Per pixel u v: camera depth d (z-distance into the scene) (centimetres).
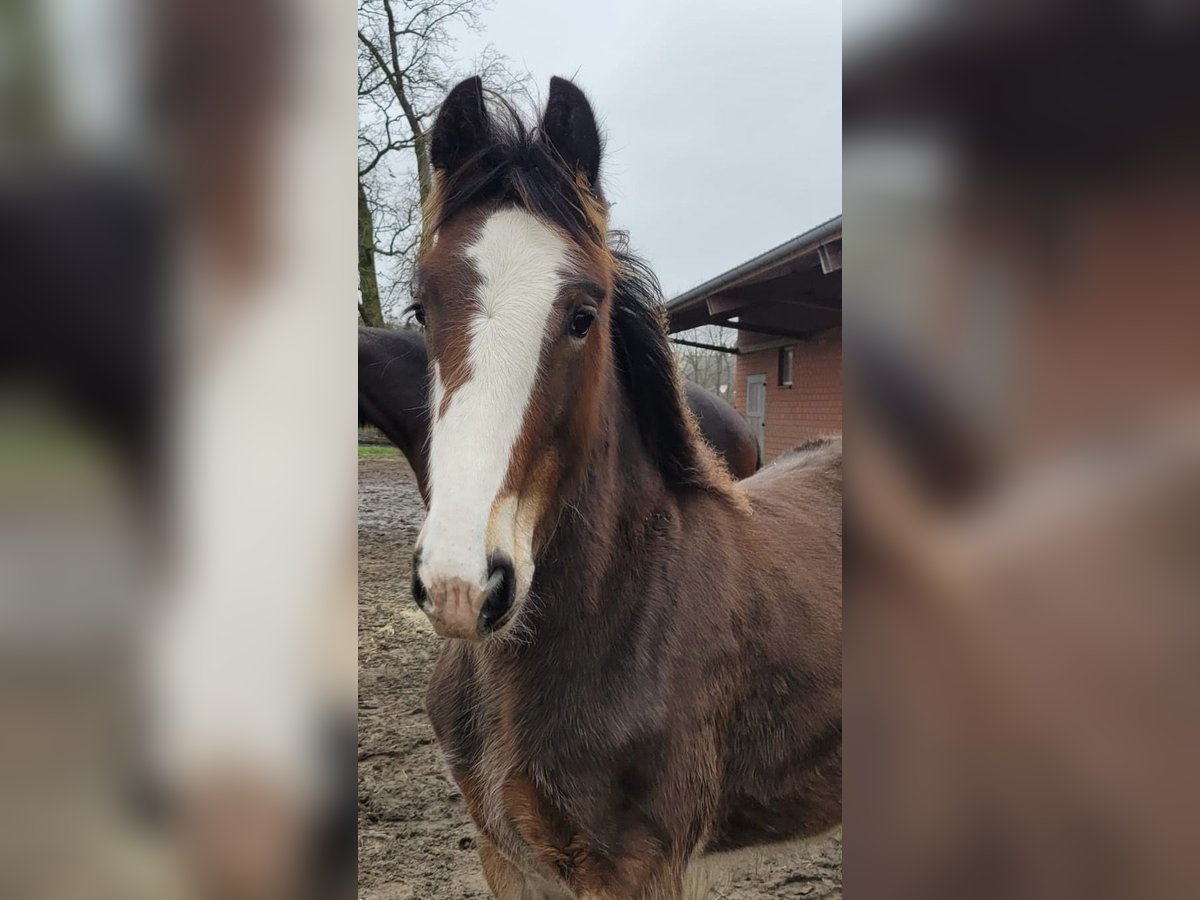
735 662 175
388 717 341
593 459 160
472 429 132
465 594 123
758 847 201
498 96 160
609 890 158
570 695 156
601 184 164
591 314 148
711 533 184
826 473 257
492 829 171
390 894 238
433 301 144
